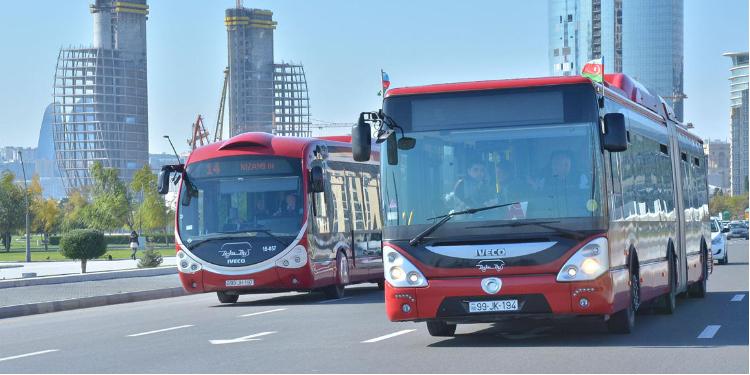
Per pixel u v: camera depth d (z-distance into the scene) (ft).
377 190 109.81
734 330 55.26
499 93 48.60
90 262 236.22
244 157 91.81
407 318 48.39
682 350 45.88
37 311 93.91
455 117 48.70
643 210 58.39
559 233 47.21
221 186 91.81
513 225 47.44
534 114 48.26
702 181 87.35
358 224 102.99
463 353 46.14
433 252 47.88
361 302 88.89
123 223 547.90
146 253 172.76
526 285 47.03
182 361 46.37
